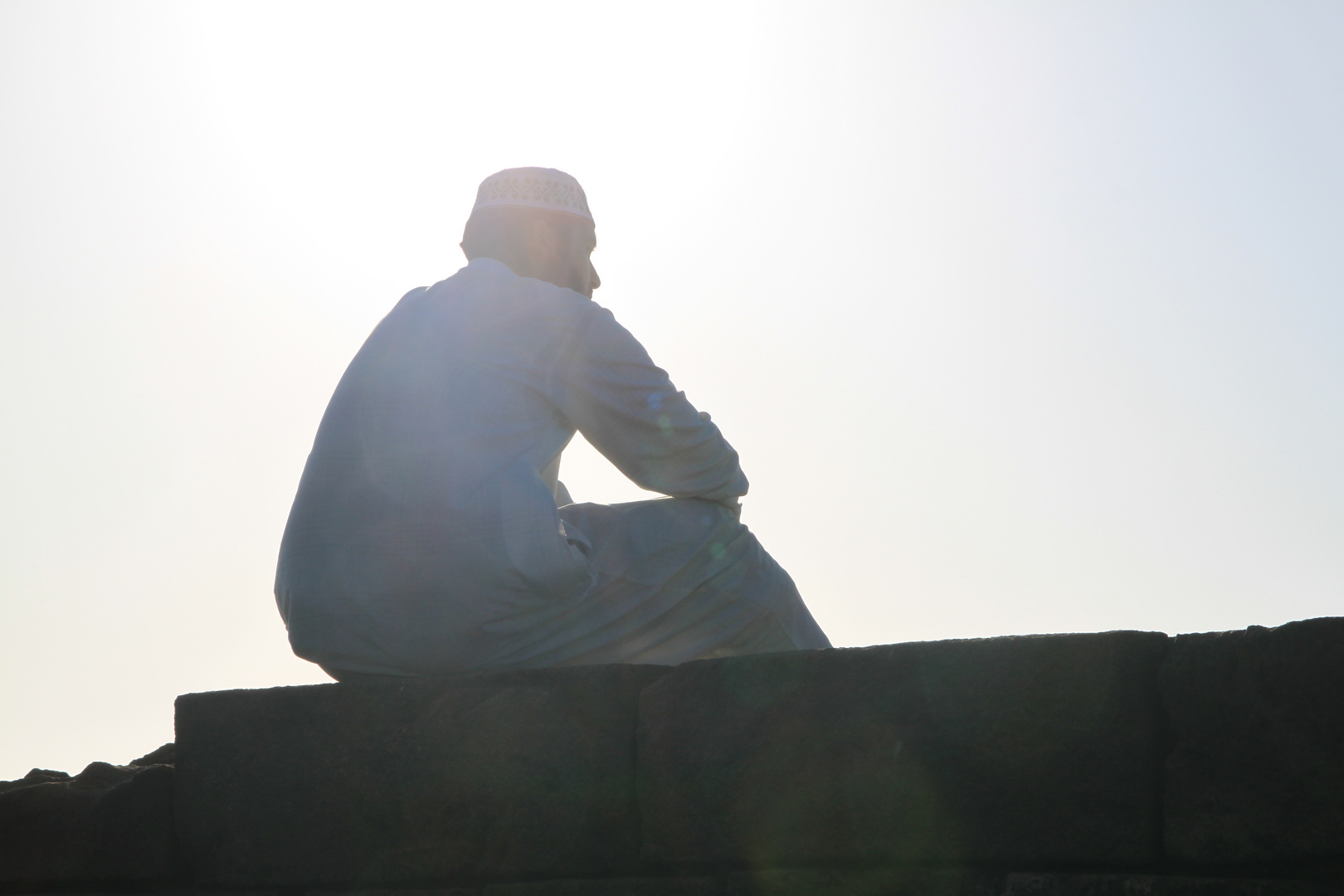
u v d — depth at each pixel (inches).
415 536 126.2
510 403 131.6
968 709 102.0
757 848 108.3
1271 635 93.4
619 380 134.0
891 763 104.0
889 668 105.7
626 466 136.9
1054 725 99.1
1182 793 95.1
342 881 122.4
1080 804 97.7
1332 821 89.3
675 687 114.6
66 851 134.9
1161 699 97.3
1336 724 90.2
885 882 103.2
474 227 149.0
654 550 132.4
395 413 130.2
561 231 148.0
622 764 115.3
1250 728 93.1
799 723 108.3
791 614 140.6
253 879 126.4
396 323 139.0
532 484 128.0
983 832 100.4
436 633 126.3
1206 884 92.0
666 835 112.2
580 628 129.2
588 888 113.3
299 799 125.3
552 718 117.3
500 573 124.4
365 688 124.5
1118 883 94.9
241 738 129.0
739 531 137.2
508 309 135.2
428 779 119.9
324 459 132.6
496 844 117.3
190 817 130.5
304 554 130.4
